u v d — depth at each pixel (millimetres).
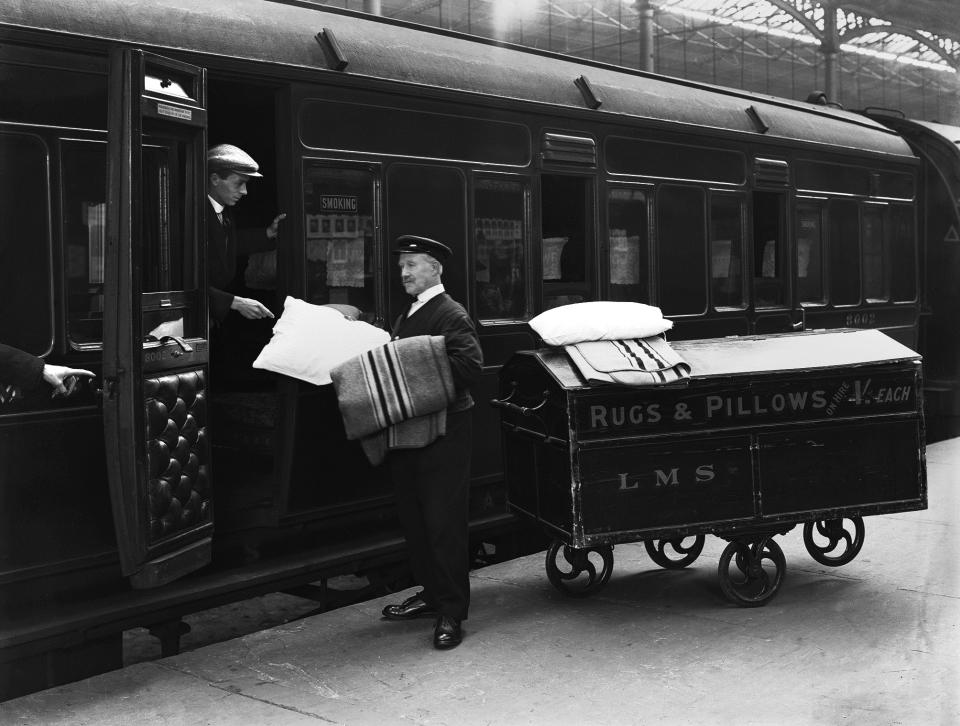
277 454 4586
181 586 4184
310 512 4668
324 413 4664
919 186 10109
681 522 4492
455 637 4211
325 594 4855
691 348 4809
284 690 3744
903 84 32250
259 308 4504
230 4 4512
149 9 4074
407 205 5078
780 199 7895
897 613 4516
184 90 3953
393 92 4961
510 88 5664
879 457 4770
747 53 27312
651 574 5309
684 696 3619
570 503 4359
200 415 4012
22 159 3666
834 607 4641
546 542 6262
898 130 10297
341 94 4754
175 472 3818
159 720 3469
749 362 4637
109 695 3697
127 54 3545
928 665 3840
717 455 4527
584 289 6219
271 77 4441
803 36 25078
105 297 3555
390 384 4133
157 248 3887
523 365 4707
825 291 8367
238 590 4324
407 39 5289
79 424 3799
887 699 3518
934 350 10070
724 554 4641
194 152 3996
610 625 4465
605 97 6301
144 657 5008
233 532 4496
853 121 9266
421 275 4332
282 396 4555
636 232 6523
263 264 5281
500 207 5598
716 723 3371
